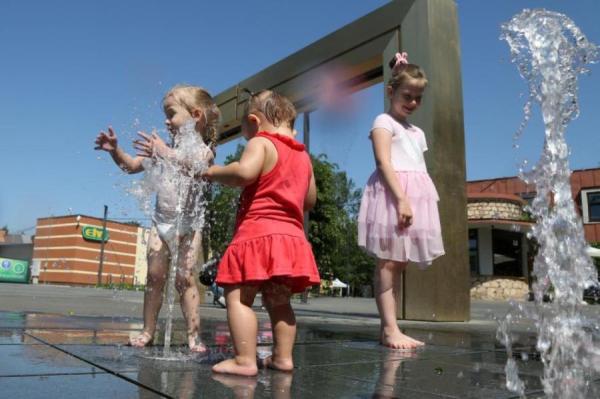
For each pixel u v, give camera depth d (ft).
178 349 7.98
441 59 19.21
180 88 9.11
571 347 5.19
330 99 24.98
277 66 27.07
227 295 6.24
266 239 6.19
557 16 5.26
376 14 21.43
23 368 5.80
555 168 5.20
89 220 133.39
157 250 8.52
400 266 9.91
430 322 17.21
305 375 6.10
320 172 60.54
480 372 6.59
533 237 5.22
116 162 8.77
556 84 5.25
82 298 30.68
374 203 10.06
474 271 65.62
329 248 63.72
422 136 10.82
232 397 4.72
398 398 4.98
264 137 6.83
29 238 167.02
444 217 18.19
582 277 5.16
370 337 11.16
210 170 6.70
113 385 5.01
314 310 28.37
